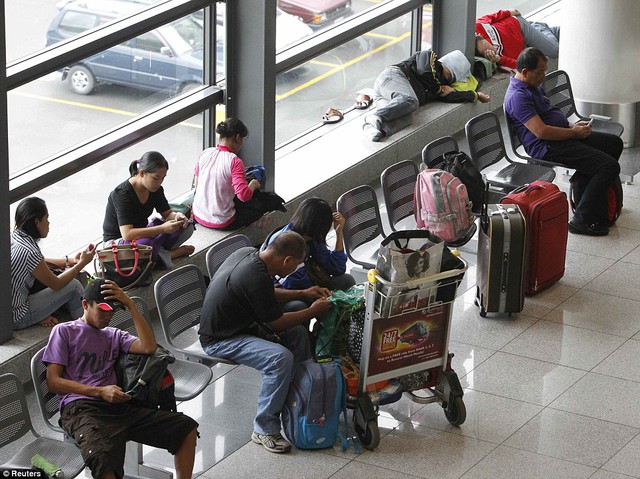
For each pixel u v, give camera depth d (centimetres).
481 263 874
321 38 1156
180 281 732
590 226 1035
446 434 726
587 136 1027
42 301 793
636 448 714
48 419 629
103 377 630
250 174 988
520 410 757
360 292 729
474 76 1318
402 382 719
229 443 716
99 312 625
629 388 786
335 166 1111
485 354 830
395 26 1281
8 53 824
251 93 1006
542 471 688
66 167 882
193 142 1027
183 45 980
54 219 895
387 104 1184
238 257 707
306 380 692
